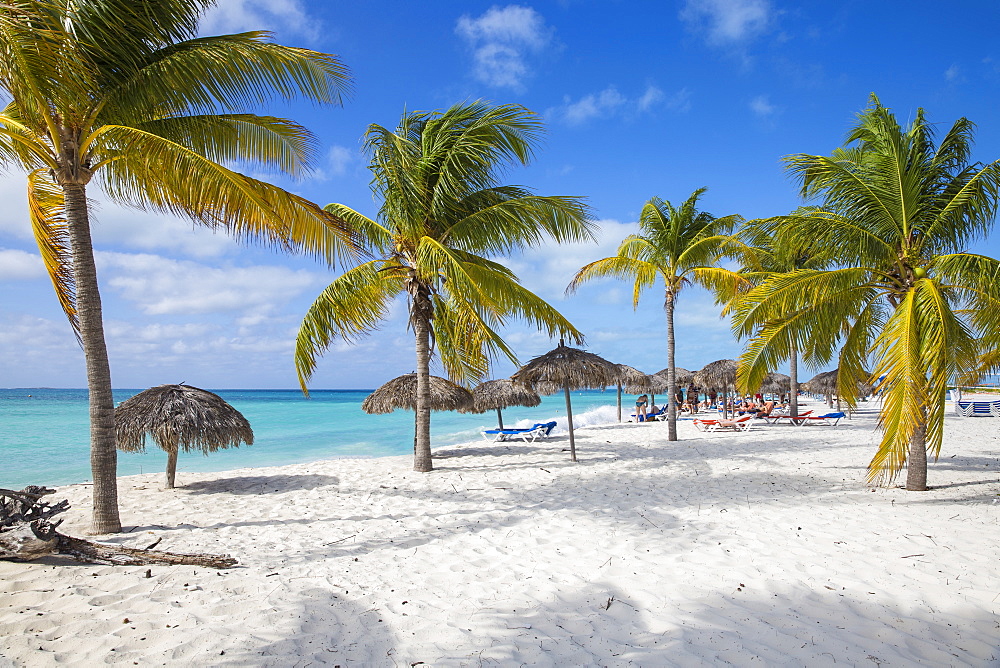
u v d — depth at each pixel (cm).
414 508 708
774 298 753
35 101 502
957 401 2050
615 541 531
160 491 842
